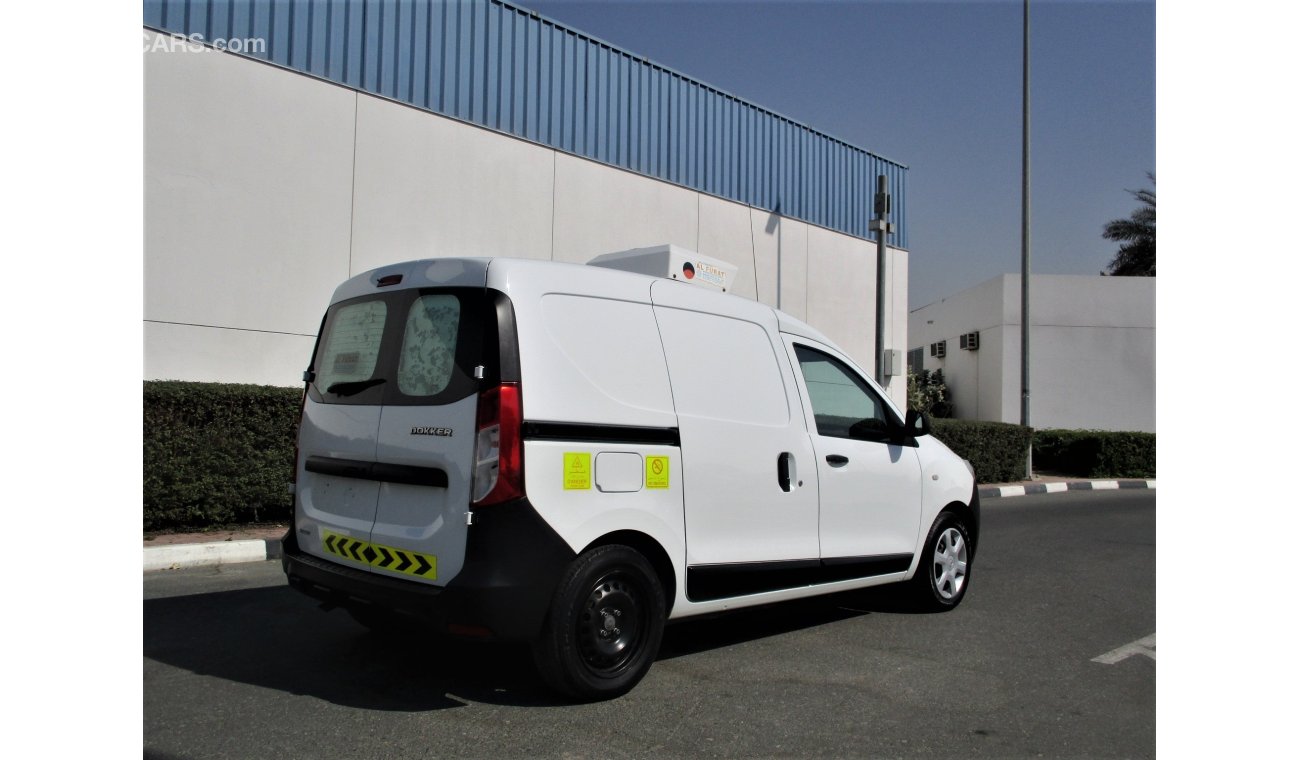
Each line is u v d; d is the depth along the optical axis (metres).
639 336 4.32
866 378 5.77
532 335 3.86
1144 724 3.99
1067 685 4.54
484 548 3.63
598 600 3.97
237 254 9.00
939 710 4.12
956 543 6.26
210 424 7.64
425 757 3.36
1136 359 23.12
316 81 9.60
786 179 15.14
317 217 9.57
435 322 4.01
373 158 10.02
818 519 5.12
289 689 4.10
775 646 5.14
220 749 3.38
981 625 5.76
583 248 11.95
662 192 12.95
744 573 4.64
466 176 10.80
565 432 3.86
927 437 6.28
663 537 4.23
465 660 4.59
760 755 3.50
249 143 9.10
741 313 4.97
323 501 4.37
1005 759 3.56
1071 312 23.25
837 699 4.21
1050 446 17.80
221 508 7.75
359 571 4.07
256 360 9.12
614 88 12.66
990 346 24.52
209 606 5.60
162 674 4.27
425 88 10.65
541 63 11.82
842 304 15.70
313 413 4.52
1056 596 6.70
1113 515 11.73
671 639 5.25
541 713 3.86
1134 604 6.46
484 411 3.70
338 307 4.59
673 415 4.36
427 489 3.85
